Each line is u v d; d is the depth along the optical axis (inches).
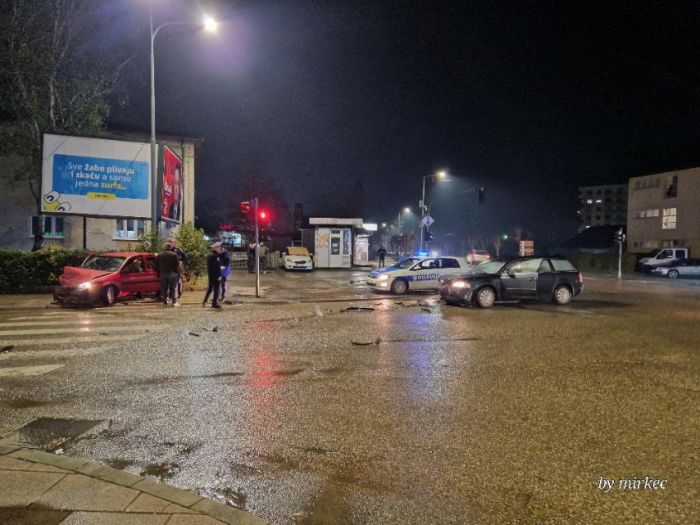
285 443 187.8
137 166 761.0
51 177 721.0
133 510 133.0
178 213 906.7
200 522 127.7
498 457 175.8
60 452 179.8
